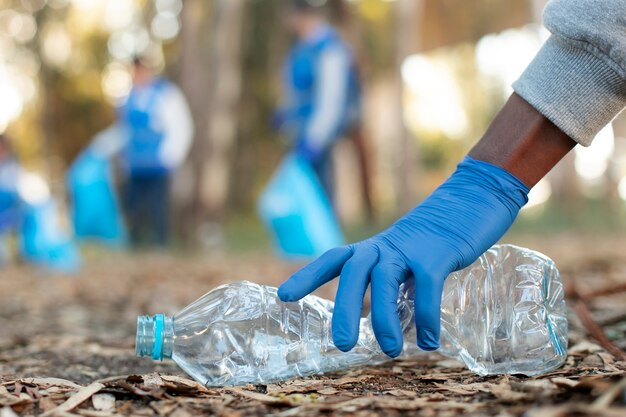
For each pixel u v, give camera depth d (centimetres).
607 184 1708
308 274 192
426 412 159
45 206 942
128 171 945
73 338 321
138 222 980
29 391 189
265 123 2452
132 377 192
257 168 2611
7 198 946
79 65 2408
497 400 162
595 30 188
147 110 917
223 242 1281
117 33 2331
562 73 194
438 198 203
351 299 187
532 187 203
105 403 180
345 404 168
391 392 182
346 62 706
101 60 2391
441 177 3200
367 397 175
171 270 760
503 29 1650
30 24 2267
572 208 1788
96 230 991
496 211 198
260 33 2344
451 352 218
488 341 200
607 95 192
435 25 1723
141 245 989
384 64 2283
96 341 309
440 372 213
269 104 2411
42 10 2241
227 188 2442
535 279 199
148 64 924
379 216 1725
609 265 599
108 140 989
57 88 2431
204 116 1293
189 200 1278
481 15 1662
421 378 202
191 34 1305
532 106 199
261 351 198
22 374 240
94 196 981
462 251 193
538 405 150
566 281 485
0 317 429
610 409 130
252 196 2566
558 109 194
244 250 1143
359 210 2073
